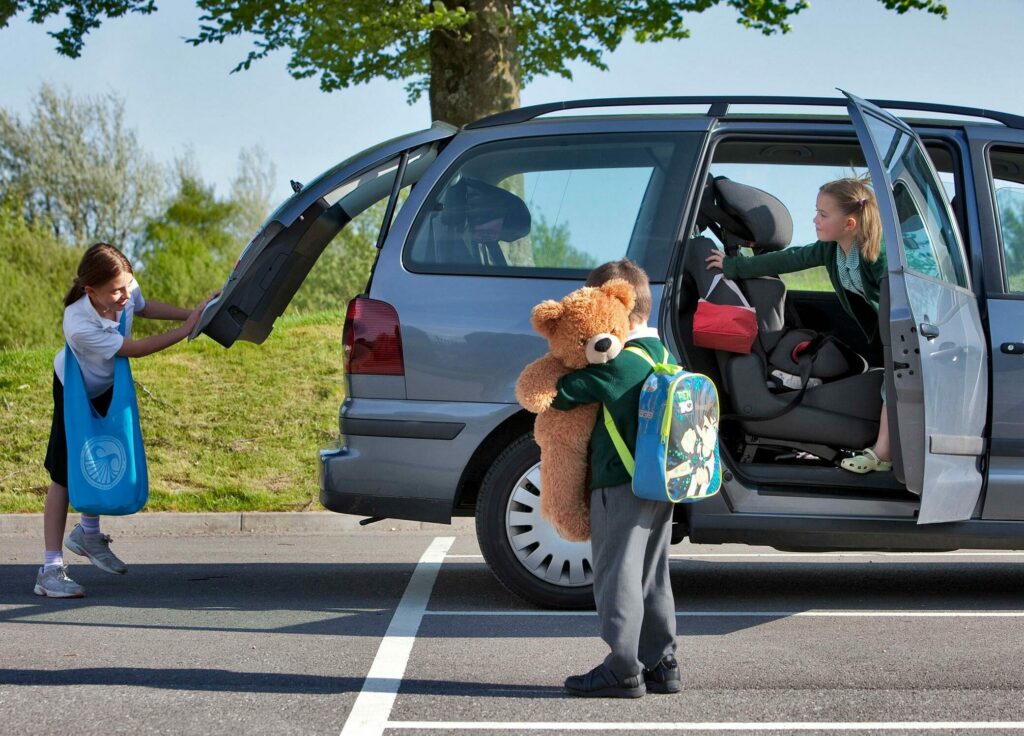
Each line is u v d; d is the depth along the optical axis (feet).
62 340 60.70
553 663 15.06
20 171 116.98
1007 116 19.34
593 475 13.24
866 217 18.79
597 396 12.95
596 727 12.43
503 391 17.83
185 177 113.60
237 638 16.46
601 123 18.75
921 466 16.34
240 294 19.45
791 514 17.66
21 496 30.09
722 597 19.75
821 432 18.52
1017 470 17.71
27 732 12.18
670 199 18.20
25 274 66.80
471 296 18.13
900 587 20.74
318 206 19.39
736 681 14.21
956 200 18.90
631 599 13.17
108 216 116.98
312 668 14.79
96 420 19.22
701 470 12.93
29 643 16.06
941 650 15.76
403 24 36.81
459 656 15.40
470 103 39.01
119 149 118.11
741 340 18.31
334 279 88.74
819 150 20.90
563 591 18.16
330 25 38.01
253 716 12.77
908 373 16.24
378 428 18.10
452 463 17.89
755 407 18.54
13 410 36.06
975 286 18.33
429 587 20.58
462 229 18.53
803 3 40.09
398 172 19.07
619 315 12.92
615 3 41.50
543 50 44.62
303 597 19.75
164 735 12.12
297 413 35.24
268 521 28.63
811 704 13.28
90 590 20.39
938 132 18.98
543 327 12.98
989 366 17.78
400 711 12.98
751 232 19.45
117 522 28.40
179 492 30.07
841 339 22.04
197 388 37.11
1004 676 14.44
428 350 18.04
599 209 18.38
